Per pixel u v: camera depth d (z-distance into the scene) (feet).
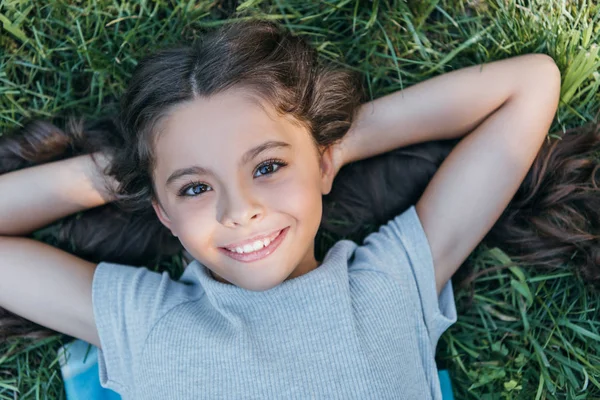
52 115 4.67
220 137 3.46
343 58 4.66
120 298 4.13
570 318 4.61
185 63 3.60
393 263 4.12
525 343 4.65
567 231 4.53
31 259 4.19
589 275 4.53
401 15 4.63
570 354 4.61
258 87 3.58
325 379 3.77
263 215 3.52
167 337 3.96
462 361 4.75
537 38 4.48
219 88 3.51
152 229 4.71
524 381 4.63
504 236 4.65
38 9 4.61
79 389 4.56
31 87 4.71
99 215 4.63
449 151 4.56
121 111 4.03
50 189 4.27
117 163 4.15
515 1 4.60
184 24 4.61
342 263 4.04
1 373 4.61
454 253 4.24
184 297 4.14
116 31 4.59
